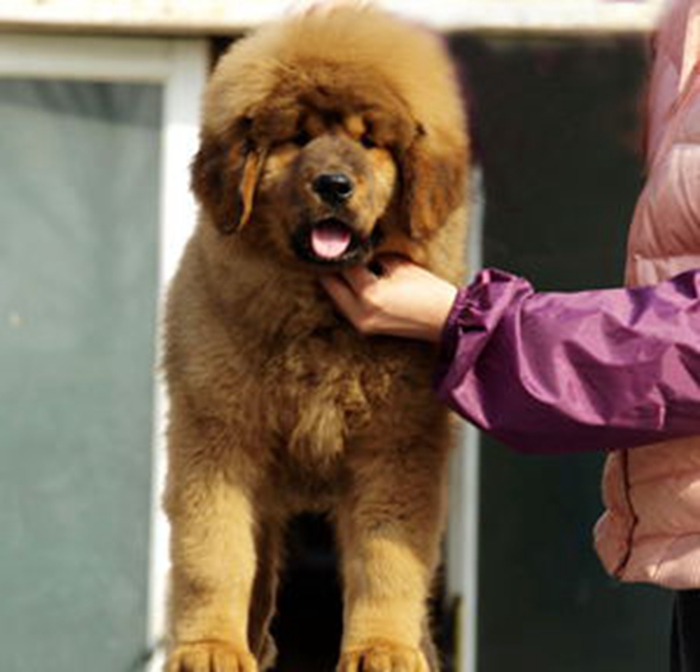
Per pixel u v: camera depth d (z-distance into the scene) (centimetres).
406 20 788
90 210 1114
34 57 1116
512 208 1108
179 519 715
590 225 1117
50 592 1101
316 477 746
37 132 1116
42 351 1109
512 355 616
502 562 1124
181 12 1092
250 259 705
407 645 689
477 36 1094
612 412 603
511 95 1100
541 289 1111
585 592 1127
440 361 661
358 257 689
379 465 724
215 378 707
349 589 727
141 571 1101
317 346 708
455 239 731
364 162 691
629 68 1101
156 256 1114
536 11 1094
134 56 1115
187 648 684
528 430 620
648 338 596
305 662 1030
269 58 707
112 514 1102
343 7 739
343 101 697
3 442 1105
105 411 1107
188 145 1113
